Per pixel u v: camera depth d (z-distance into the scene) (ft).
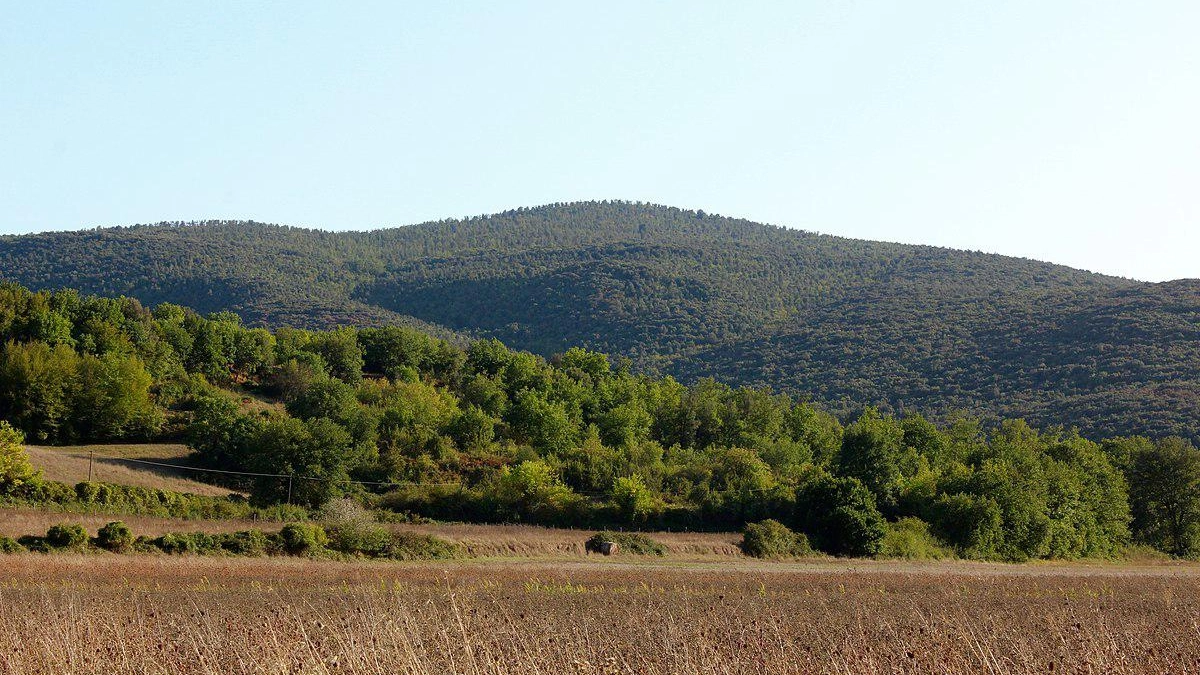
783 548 248.11
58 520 181.98
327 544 194.70
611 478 326.65
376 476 320.29
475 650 57.52
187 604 108.37
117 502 228.22
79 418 334.65
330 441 294.87
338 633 59.21
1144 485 356.38
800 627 92.43
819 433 490.08
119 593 117.39
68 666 56.59
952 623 90.22
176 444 343.26
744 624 93.35
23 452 222.28
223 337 469.57
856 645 71.36
